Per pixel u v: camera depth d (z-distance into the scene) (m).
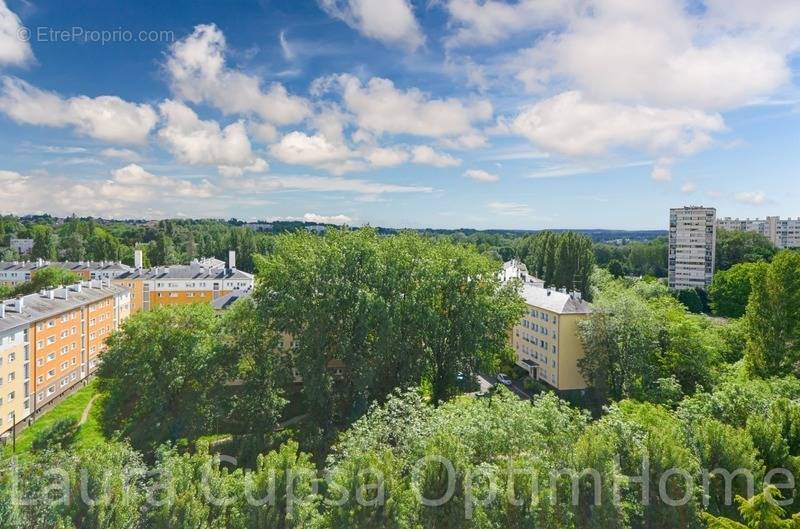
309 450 33.69
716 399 23.91
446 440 17.53
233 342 36.62
